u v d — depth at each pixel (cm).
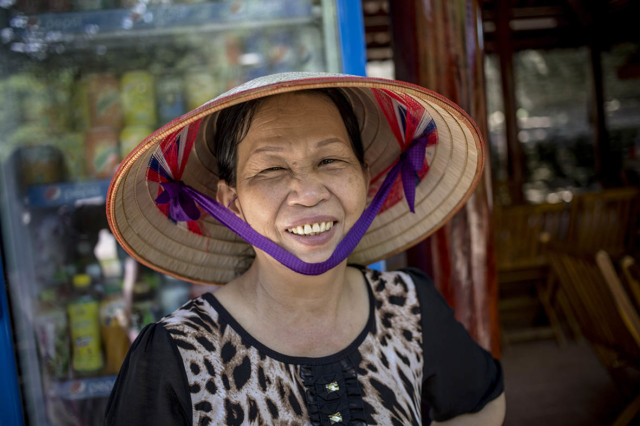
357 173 91
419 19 157
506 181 608
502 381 117
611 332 247
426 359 105
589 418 289
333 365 92
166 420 84
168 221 105
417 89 79
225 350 89
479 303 167
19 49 176
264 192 87
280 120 88
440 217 118
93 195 174
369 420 90
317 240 86
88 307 179
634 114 1018
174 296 188
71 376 179
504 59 604
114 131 183
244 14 171
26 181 175
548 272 413
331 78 72
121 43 184
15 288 166
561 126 1109
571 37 820
